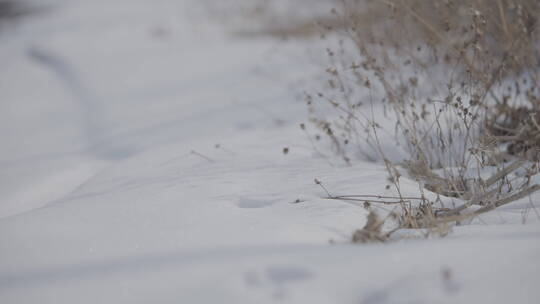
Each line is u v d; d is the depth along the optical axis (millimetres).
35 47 10023
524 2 3121
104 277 1425
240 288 1345
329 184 2404
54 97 6812
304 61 6012
